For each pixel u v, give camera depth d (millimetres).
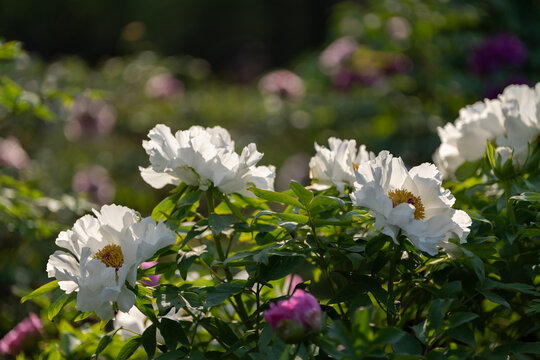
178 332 1739
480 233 1942
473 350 1624
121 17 18141
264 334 1638
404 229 1563
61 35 17906
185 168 1789
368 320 1352
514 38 5586
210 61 19375
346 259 1832
